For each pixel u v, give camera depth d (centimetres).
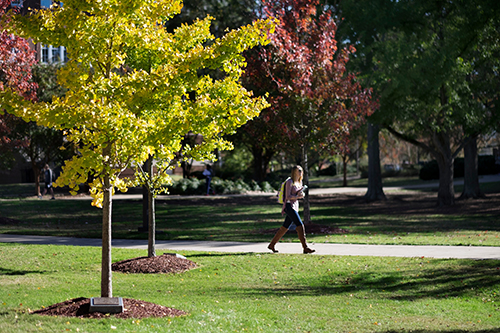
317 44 1622
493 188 3556
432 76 2181
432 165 4862
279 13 1602
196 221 2066
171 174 4850
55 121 575
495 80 2397
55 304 644
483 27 2172
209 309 673
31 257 1082
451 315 715
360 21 2438
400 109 2306
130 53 906
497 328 640
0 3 1388
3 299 679
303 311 703
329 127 1597
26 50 1680
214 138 854
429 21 2425
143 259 1017
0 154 3191
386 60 2228
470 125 2367
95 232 1585
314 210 2697
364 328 624
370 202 3177
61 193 3581
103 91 597
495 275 940
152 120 636
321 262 1066
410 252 1198
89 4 600
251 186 3941
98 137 598
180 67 653
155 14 664
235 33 685
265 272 985
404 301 793
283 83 1555
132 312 615
